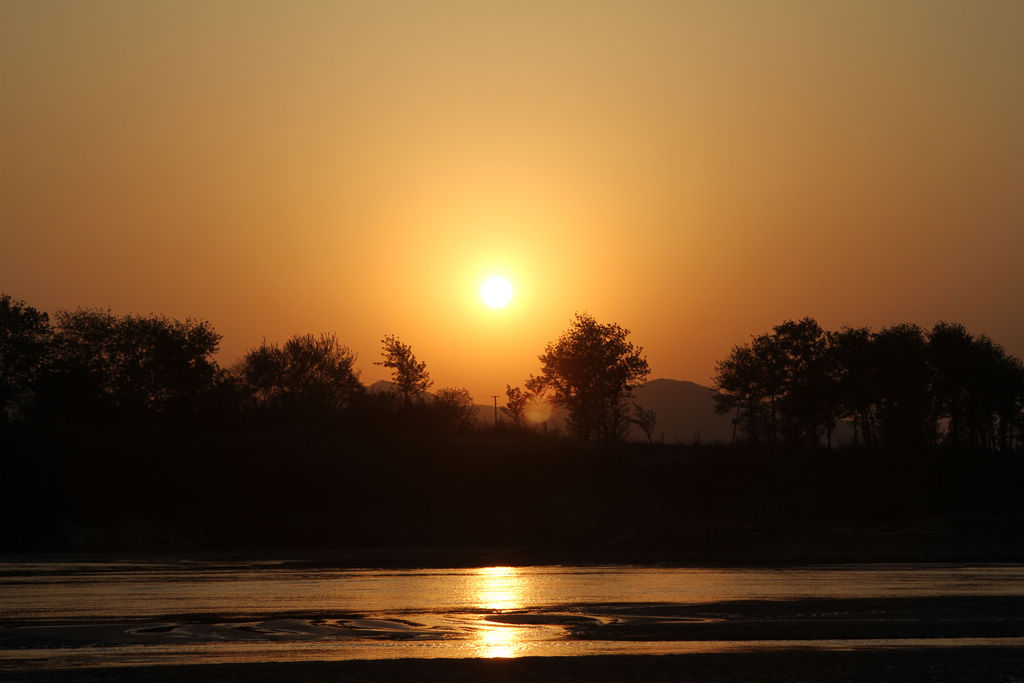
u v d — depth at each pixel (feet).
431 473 267.80
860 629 94.53
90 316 344.69
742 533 214.28
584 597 120.88
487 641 88.07
